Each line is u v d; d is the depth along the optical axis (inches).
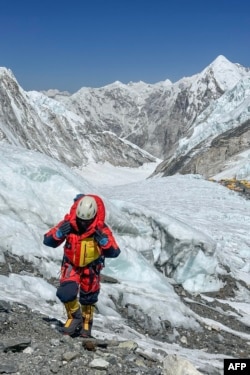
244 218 1326.3
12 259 423.8
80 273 246.8
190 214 1322.6
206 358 359.6
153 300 443.5
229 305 556.4
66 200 495.5
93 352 227.3
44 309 333.4
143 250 550.9
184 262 580.4
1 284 364.2
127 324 398.0
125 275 488.1
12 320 257.4
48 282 422.0
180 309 450.3
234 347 420.8
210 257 589.6
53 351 216.8
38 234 467.8
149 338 382.3
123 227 538.9
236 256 850.1
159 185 2018.9
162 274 571.5
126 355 237.8
